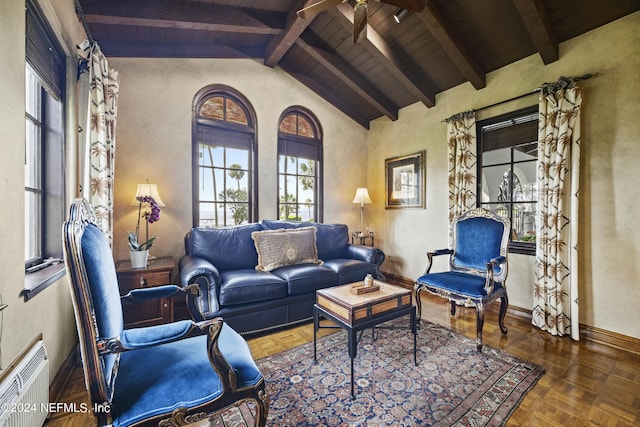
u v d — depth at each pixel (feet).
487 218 8.75
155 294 4.83
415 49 10.34
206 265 7.75
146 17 8.16
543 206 8.40
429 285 8.34
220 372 3.38
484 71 10.38
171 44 10.18
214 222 11.18
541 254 8.43
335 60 11.62
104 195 6.86
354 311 5.58
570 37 8.27
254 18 9.50
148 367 3.57
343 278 9.68
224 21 9.05
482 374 6.03
